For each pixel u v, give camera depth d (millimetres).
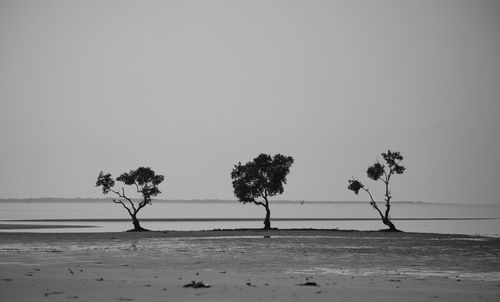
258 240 74125
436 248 62250
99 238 76688
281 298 24984
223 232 90500
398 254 54500
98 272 35969
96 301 24203
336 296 25641
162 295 25672
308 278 33500
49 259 47406
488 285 30609
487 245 66938
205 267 41781
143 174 98312
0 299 24688
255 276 34406
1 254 52406
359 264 44844
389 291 27328
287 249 59594
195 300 24438
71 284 28844
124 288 27609
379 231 95438
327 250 58500
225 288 27750
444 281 32438
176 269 39781
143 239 75438
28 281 29969
